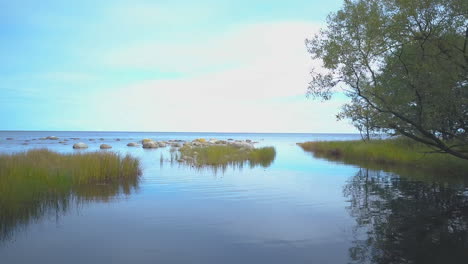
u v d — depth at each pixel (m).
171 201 10.65
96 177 14.08
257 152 26.88
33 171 11.39
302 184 14.12
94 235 7.30
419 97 11.52
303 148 43.34
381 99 11.84
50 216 8.77
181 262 5.87
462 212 9.16
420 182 14.25
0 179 9.45
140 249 6.49
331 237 7.22
